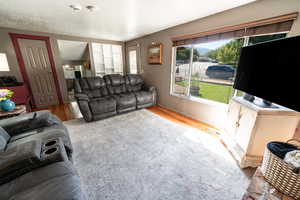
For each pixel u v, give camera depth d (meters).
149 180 1.36
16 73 3.38
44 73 3.77
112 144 1.98
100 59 4.72
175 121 2.80
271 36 1.79
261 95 1.42
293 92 1.11
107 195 1.20
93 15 2.32
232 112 1.80
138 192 1.23
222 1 1.78
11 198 0.67
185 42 2.78
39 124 1.66
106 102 2.86
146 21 2.64
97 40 4.41
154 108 3.68
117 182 1.33
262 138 1.38
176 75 3.32
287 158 0.98
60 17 2.43
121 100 3.08
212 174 1.43
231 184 1.31
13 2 1.83
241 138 1.57
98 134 2.27
